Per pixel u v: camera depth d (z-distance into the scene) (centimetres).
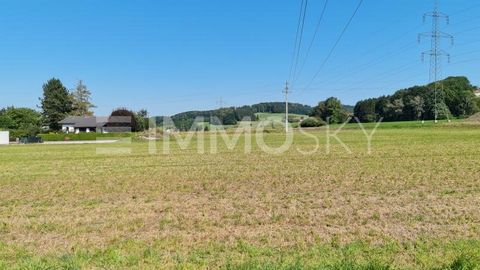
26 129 9512
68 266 784
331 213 1207
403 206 1283
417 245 888
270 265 742
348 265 735
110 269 772
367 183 1738
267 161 2756
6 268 776
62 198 1580
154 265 793
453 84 12488
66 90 13412
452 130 6944
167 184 1861
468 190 1527
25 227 1123
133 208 1351
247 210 1272
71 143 7038
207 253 866
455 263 736
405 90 12925
